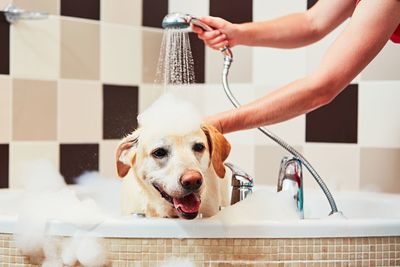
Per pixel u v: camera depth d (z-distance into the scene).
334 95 1.13
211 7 1.94
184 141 0.97
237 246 0.98
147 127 1.00
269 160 1.84
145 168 0.98
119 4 1.88
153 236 0.98
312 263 0.99
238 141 1.88
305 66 1.79
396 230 1.03
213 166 1.00
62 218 1.01
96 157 1.82
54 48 1.72
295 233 0.99
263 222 0.99
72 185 1.73
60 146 1.74
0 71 1.61
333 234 1.00
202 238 0.98
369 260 1.02
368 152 1.70
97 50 1.83
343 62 1.10
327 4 1.42
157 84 1.98
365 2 1.12
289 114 1.11
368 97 1.69
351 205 1.54
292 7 1.81
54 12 1.72
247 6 1.88
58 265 1.00
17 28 1.64
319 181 1.20
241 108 1.10
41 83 1.69
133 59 1.92
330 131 1.75
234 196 1.14
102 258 0.99
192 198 0.97
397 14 1.09
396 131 1.66
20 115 1.65
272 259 0.99
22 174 1.65
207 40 1.30
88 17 1.80
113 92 1.87
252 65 1.87
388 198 1.52
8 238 1.02
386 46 1.66
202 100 1.95
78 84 1.78
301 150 1.79
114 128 1.87
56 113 1.73
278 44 1.43
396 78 1.66
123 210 1.08
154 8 1.98
